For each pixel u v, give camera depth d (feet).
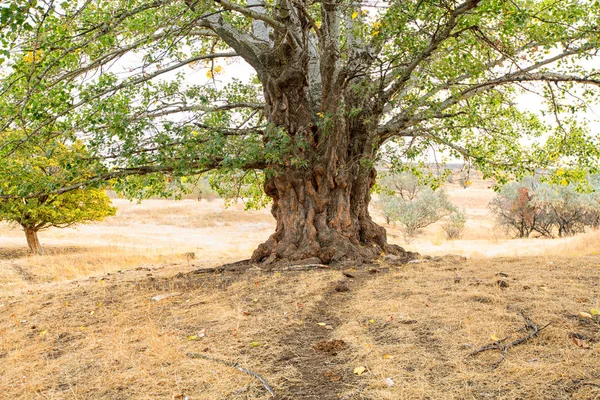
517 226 119.65
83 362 14.66
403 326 15.17
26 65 21.83
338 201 30.45
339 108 28.22
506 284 19.31
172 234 122.01
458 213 124.98
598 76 27.89
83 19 24.41
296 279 23.59
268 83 31.17
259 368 12.86
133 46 26.50
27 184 26.91
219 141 25.80
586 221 109.60
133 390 12.21
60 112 24.99
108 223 139.74
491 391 10.69
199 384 12.15
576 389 10.42
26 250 81.05
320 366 12.88
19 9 13.74
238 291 21.97
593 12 26.18
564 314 15.07
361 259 28.43
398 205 120.37
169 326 17.39
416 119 29.81
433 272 23.53
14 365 15.20
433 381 11.39
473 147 35.04
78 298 24.59
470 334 13.97
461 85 27.96
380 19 26.11
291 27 29.48
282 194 30.91
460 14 24.58
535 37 25.82
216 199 182.91
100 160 26.30
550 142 33.12
